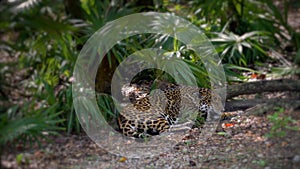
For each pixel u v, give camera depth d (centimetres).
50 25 682
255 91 869
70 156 691
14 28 685
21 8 691
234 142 720
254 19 1184
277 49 1160
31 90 874
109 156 707
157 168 668
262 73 997
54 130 779
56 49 902
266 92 905
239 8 1175
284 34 1290
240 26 1158
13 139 668
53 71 930
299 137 678
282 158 638
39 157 660
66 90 841
